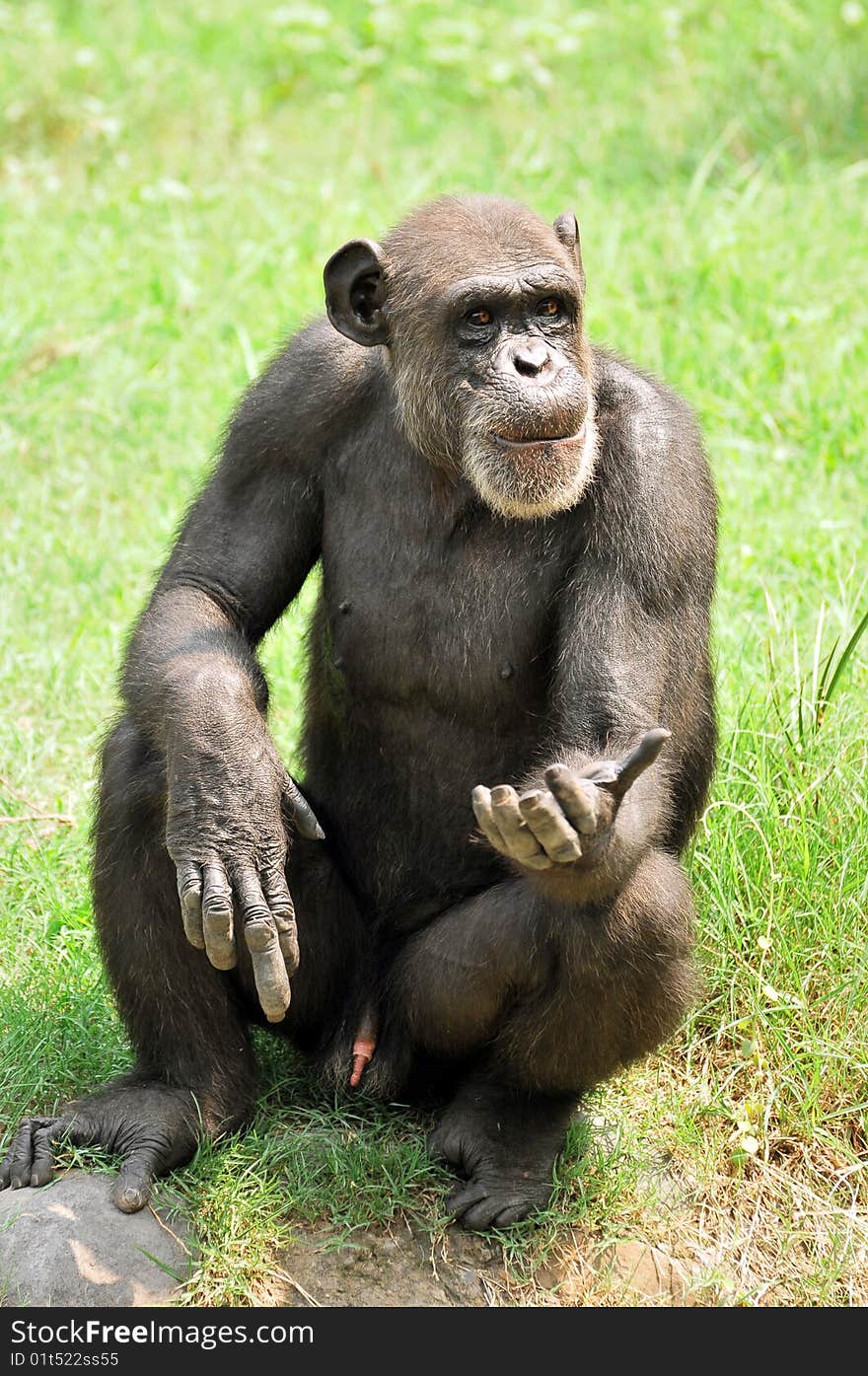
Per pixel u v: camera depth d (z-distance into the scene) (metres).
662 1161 13.16
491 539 12.34
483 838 12.70
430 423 12.09
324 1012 13.12
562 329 12.10
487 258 12.01
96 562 20.94
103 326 25.52
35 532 21.66
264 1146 12.37
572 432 11.74
